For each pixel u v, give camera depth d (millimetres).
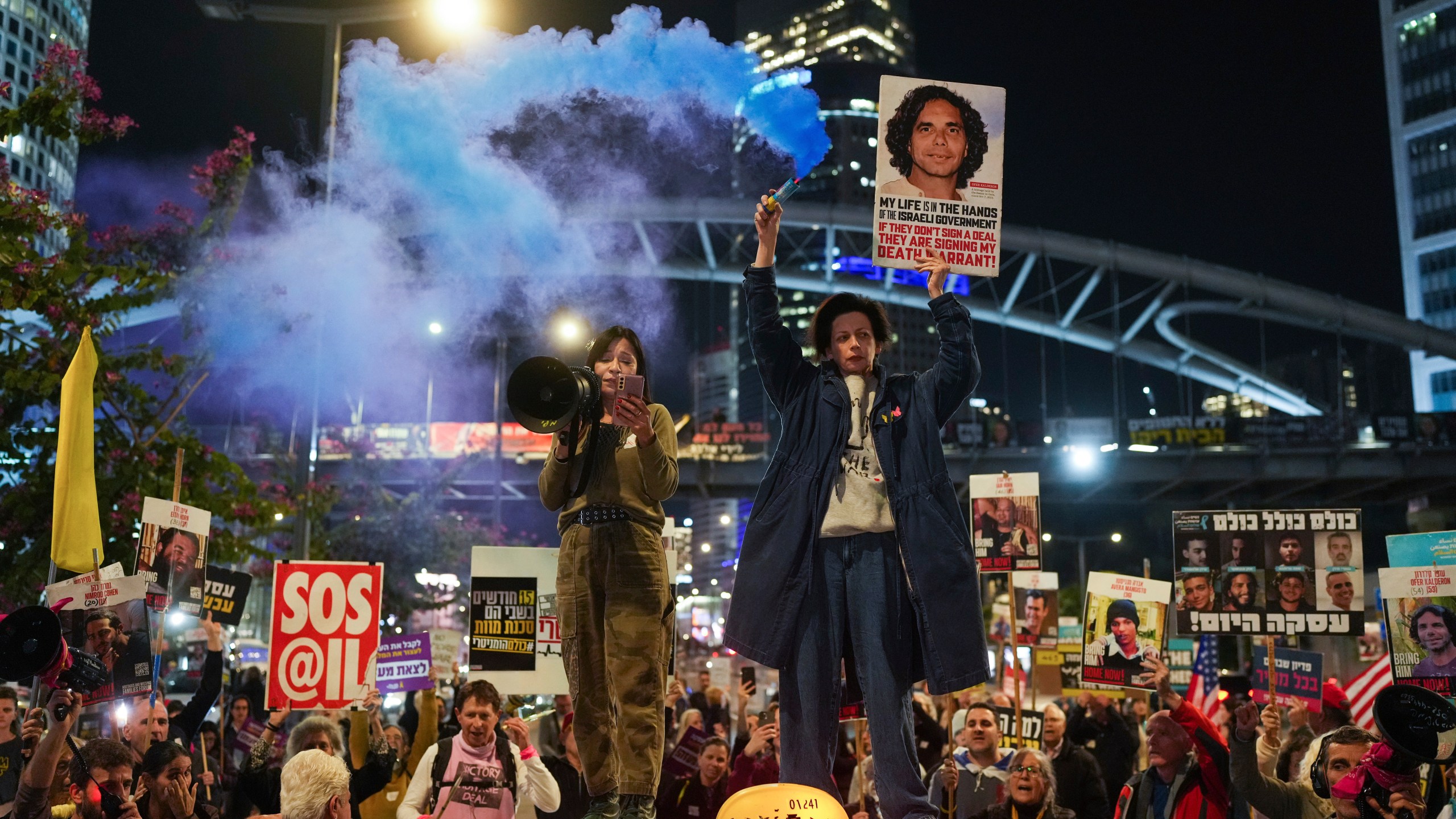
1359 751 6418
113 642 6969
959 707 13930
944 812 9125
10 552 12766
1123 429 64438
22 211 12461
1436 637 7547
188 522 8805
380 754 8625
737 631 4316
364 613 8945
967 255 4797
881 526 4352
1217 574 8594
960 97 4898
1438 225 135125
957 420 64312
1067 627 18172
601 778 4668
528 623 8156
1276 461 63031
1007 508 10070
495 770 7562
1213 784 7426
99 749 6578
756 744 8789
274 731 8664
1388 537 7809
